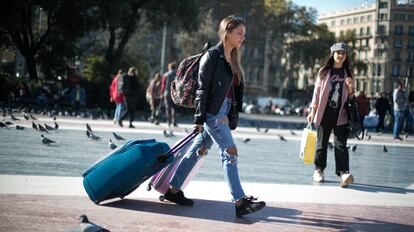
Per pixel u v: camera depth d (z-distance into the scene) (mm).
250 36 93938
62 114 25391
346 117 8156
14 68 46750
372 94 31375
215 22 66938
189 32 42312
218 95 5457
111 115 28984
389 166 11594
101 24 37344
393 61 25188
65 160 9016
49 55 38531
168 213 5406
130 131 16844
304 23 79688
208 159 10875
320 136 8398
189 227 4836
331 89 8203
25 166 7992
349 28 42000
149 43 69562
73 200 5762
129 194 6211
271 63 106750
